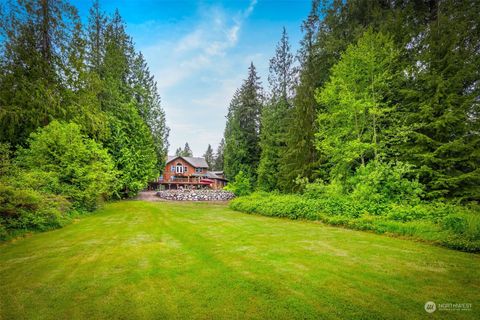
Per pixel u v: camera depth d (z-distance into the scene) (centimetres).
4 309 320
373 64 1170
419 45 1180
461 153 1020
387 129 1205
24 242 686
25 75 1425
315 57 1914
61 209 1056
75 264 497
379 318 295
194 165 5016
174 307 324
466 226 638
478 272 442
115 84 2311
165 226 962
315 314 304
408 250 590
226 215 1343
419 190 969
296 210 1149
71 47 1552
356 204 999
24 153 1230
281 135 2198
